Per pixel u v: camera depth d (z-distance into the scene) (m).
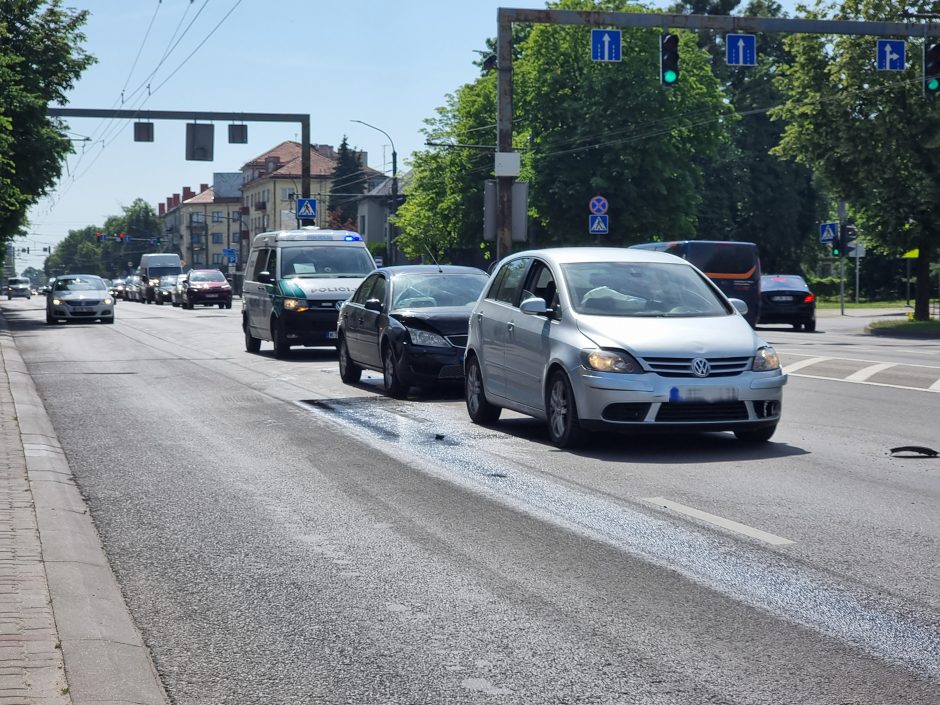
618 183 53.91
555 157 54.44
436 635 5.00
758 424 10.10
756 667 4.52
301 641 4.94
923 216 37.81
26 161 43.03
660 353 9.90
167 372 19.20
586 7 55.34
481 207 65.94
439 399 15.07
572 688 4.31
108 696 4.12
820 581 5.78
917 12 37.31
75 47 45.84
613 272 11.15
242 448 10.65
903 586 5.67
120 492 8.51
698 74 55.78
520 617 5.25
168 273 78.88
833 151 38.62
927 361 20.42
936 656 4.62
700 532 6.93
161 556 6.54
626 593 5.62
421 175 73.00
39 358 22.64
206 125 38.47
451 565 6.22
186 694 4.30
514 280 12.04
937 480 8.62
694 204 56.06
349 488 8.54
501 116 25.28
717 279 30.80
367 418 12.95
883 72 37.50
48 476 8.79
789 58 71.44
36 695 4.08
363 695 4.28
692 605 5.40
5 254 46.94
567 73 55.31
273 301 22.52
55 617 5.07
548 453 10.16
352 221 127.31
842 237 46.06
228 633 5.08
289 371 19.42
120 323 40.91
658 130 53.84
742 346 10.12
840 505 7.70
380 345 15.64
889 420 12.27
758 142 70.75
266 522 7.40
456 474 9.10
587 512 7.56
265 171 151.62
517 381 11.36
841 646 4.77
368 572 6.09
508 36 24.97
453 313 15.24
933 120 36.84
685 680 4.38
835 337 30.81
